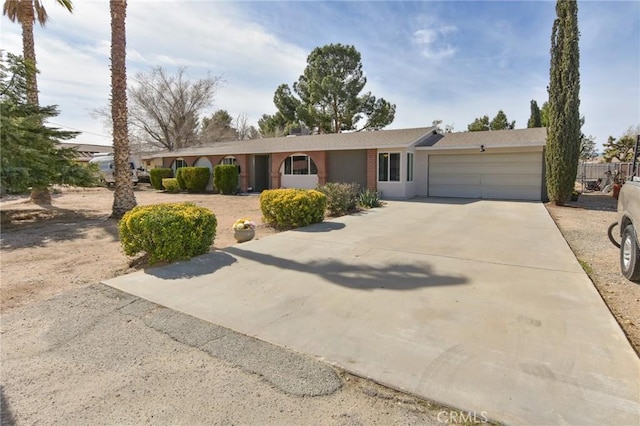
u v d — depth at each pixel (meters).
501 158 14.84
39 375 2.56
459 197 15.67
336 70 29.53
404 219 9.57
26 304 3.97
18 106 10.31
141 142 30.86
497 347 2.78
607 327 3.08
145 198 17.28
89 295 4.15
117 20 9.80
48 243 7.34
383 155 15.53
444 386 2.31
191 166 22.59
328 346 2.88
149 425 2.04
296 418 2.07
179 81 30.81
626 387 2.24
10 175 9.45
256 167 20.41
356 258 5.54
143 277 4.75
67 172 11.08
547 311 3.44
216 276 4.75
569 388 2.24
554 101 12.22
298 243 6.62
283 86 32.88
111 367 2.65
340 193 10.78
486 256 5.55
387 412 2.10
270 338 3.05
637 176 5.29
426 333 3.05
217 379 2.48
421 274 4.70
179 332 3.20
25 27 13.17
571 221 9.20
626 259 4.70
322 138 19.12
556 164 12.24
